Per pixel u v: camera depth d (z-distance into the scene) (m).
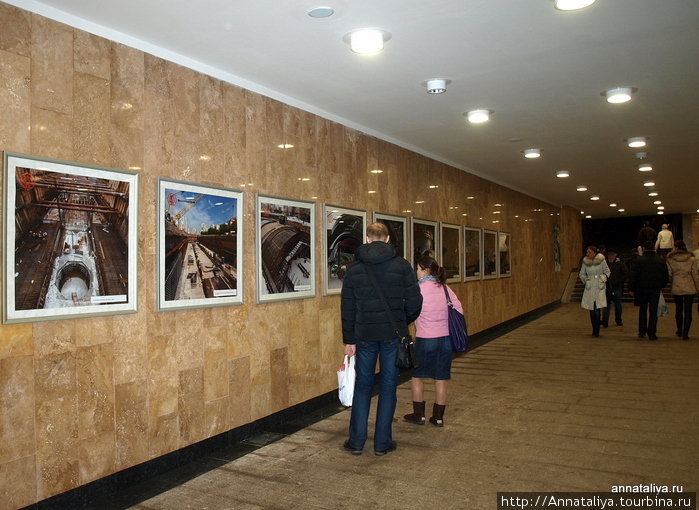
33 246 3.51
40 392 3.56
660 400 6.22
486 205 12.02
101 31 4.01
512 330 12.57
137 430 4.17
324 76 5.29
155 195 4.36
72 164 3.74
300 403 5.98
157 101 4.41
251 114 5.39
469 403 6.26
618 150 9.16
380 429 4.65
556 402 6.24
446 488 3.93
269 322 5.55
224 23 4.05
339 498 3.80
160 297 4.34
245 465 4.50
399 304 4.67
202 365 4.75
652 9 3.98
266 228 5.50
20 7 3.51
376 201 7.65
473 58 4.90
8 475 3.38
